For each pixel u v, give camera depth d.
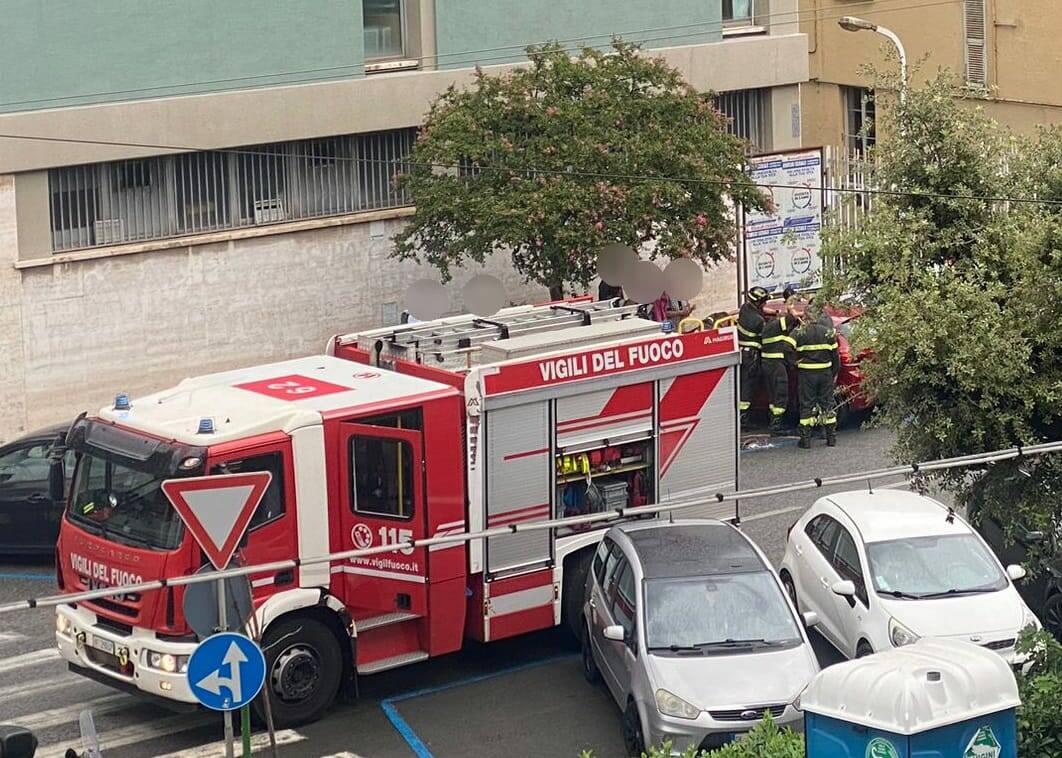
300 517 12.66
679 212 21.25
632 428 14.43
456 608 13.52
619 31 26.31
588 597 13.86
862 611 13.76
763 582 13.03
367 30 24.16
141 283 22.00
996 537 15.43
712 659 12.29
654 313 21.58
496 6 25.03
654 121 21.41
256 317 23.11
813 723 7.88
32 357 21.25
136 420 12.85
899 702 7.55
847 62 35.28
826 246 14.55
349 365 14.43
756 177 25.39
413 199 22.03
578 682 14.06
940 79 15.16
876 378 13.87
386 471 13.07
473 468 13.48
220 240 22.59
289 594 12.66
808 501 18.94
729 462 15.10
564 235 20.30
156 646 12.24
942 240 14.29
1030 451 12.09
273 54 22.94
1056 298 12.86
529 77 21.67
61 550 13.17
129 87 21.77
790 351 21.67
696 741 11.84
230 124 22.59
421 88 24.23
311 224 23.41
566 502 14.20
